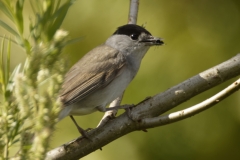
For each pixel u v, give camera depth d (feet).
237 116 29.86
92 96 28.09
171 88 23.29
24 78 10.56
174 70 30.58
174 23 31.53
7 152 11.66
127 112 22.97
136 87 30.86
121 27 31.55
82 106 27.81
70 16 32.68
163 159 29.96
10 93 12.43
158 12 31.83
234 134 29.78
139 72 31.14
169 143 30.07
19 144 11.46
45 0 11.41
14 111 12.08
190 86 22.94
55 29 11.25
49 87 10.57
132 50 30.63
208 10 31.65
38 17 11.38
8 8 11.92
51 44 10.62
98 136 22.86
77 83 28.04
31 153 10.85
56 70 10.54
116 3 32.71
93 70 28.91
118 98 29.73
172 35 31.32
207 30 31.14
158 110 23.09
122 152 30.37
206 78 22.84
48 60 10.46
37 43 11.25
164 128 30.22
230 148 29.68
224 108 30.07
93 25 32.71
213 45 30.63
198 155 29.81
